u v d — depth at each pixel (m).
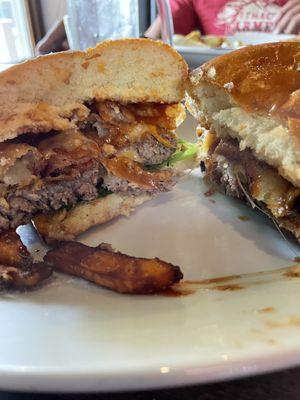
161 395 0.08
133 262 0.10
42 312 0.09
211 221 0.14
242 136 0.13
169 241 0.13
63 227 0.13
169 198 0.16
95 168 0.14
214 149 0.16
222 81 0.13
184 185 0.17
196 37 0.27
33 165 0.12
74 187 0.13
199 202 0.15
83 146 0.13
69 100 0.13
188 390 0.08
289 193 0.12
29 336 0.08
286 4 0.35
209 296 0.10
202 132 0.17
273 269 0.12
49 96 0.13
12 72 0.12
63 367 0.06
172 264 0.12
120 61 0.13
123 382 0.06
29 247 0.13
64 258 0.11
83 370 0.06
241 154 0.14
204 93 0.14
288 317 0.08
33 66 0.12
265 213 0.14
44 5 0.47
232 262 0.12
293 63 0.13
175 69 0.14
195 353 0.07
